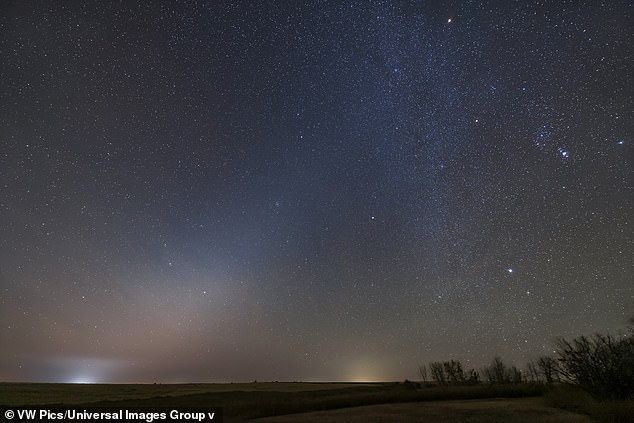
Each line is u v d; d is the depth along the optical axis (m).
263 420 17.44
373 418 16.41
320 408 20.89
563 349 20.34
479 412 16.88
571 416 15.15
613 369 18.58
